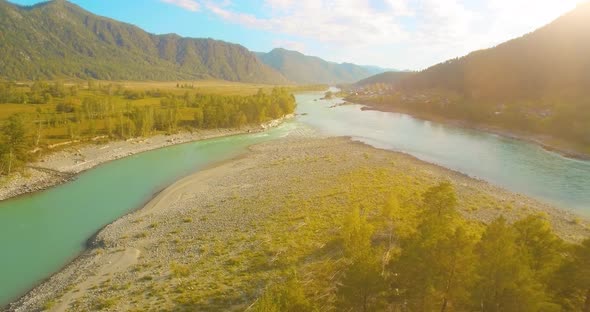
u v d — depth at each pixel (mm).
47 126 103062
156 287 36031
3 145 73688
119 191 70312
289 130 141625
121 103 147000
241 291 34594
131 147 103875
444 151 106562
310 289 33344
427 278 23688
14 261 44250
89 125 106062
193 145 113625
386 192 62969
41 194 67812
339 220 50562
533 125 128250
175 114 125688
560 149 107188
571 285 23234
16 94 139125
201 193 67375
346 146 108250
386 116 189875
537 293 20469
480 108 164250
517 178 80125
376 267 24422
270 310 22594
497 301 21312
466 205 58250
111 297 34719
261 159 93812
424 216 40469
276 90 199375
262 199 61531
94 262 42344
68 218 57500
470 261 23031
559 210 60312
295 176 75750
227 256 41844
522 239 27484
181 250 44062
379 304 24188
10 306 35312
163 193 68000
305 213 53812
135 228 51875
